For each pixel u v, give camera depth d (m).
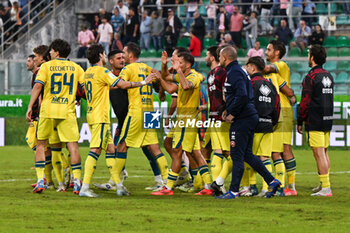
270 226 20.36
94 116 27.33
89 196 27.22
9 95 58.91
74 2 82.62
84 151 52.81
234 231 19.50
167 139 30.62
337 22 73.06
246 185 28.58
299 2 71.69
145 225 20.39
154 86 29.89
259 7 72.75
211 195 28.17
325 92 28.27
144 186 32.44
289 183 28.86
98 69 27.22
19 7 82.25
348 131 54.06
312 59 28.64
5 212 22.80
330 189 29.52
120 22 74.00
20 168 42.00
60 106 27.53
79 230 19.52
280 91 29.11
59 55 27.88
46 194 27.98
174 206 24.45
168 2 75.62
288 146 28.78
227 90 26.05
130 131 28.05
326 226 20.41
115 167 28.14
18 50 79.75
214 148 28.58
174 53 27.95
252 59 27.80
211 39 73.50
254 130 26.56
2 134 59.03
